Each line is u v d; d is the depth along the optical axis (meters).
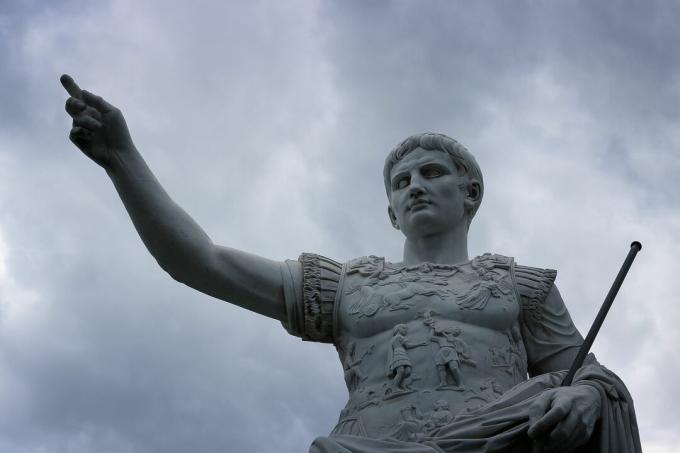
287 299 9.00
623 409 8.40
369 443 8.07
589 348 8.52
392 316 8.77
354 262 9.22
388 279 9.00
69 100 8.59
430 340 8.62
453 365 8.51
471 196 9.45
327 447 8.05
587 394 8.18
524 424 8.08
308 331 9.05
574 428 7.98
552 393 8.14
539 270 9.14
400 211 9.35
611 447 8.20
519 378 8.73
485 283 8.94
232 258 8.97
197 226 8.88
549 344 9.01
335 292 9.05
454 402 8.39
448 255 9.29
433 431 8.18
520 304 8.98
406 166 9.40
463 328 8.72
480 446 8.05
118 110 8.66
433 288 8.88
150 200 8.69
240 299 9.02
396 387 8.48
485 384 8.52
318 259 9.20
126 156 8.70
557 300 9.10
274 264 9.12
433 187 9.30
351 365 8.78
